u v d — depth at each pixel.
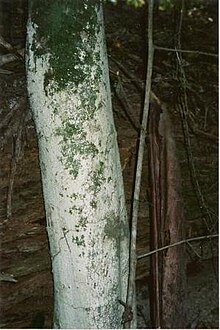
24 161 2.30
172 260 2.46
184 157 2.67
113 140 1.98
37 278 2.49
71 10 1.86
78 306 2.02
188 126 2.71
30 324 2.59
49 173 1.94
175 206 2.45
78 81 1.86
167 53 2.97
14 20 2.58
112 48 2.83
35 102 1.92
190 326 2.82
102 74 1.92
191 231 2.75
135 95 2.62
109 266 1.99
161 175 2.46
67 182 1.90
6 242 2.35
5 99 2.31
